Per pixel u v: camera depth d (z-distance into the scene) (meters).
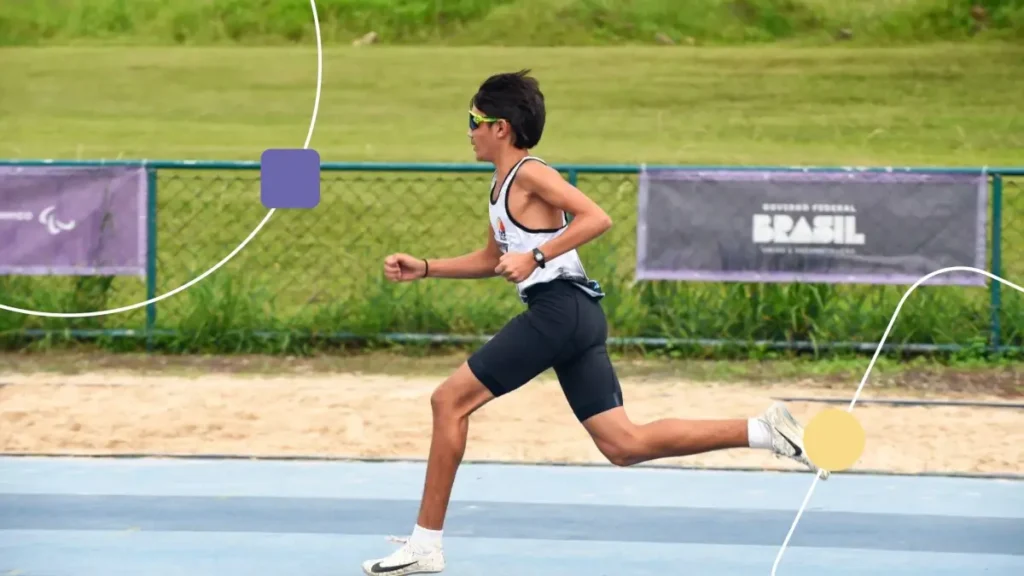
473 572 8.25
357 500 9.82
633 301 15.50
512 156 7.75
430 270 8.23
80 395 13.15
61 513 9.38
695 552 8.70
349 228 20.39
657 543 8.88
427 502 7.82
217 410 12.60
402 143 28.80
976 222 14.51
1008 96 32.75
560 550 8.71
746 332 15.27
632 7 38.78
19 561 8.31
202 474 10.48
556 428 12.05
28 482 10.17
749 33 37.75
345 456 11.06
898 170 14.47
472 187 23.62
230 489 10.07
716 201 14.58
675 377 14.36
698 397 13.46
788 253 14.60
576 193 7.47
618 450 7.77
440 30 38.19
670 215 14.62
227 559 8.42
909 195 14.49
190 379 14.06
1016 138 29.56
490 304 15.95
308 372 14.51
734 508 9.73
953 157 27.92
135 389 13.45
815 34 37.62
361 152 27.83
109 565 8.27
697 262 14.66
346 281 18.11
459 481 10.35
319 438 11.64
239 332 15.36
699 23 38.12
